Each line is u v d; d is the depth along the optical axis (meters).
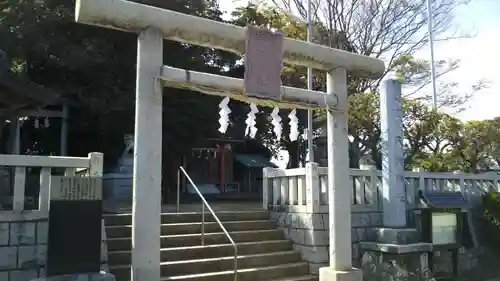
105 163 17.89
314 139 21.09
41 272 5.99
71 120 16.69
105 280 5.14
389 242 8.52
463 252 9.96
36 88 8.59
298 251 8.45
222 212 9.02
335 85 7.38
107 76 15.04
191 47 16.91
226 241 8.20
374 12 18.30
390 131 9.04
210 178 22.92
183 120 16.27
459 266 9.66
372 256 8.56
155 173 5.54
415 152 13.38
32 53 14.30
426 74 17.47
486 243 10.86
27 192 7.94
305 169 8.55
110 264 6.87
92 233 5.24
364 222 9.09
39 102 8.93
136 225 5.39
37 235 6.05
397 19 18.28
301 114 19.80
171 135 16.61
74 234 5.15
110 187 14.92
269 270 7.65
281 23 17.42
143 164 5.49
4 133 13.77
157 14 5.73
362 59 7.56
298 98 6.87
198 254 7.58
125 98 14.90
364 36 18.41
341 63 7.36
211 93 6.25
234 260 7.43
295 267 7.95
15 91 8.36
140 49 5.68
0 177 7.45
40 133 18.12
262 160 24.91
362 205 9.16
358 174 9.20
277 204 9.34
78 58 14.17
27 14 13.97
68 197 5.20
